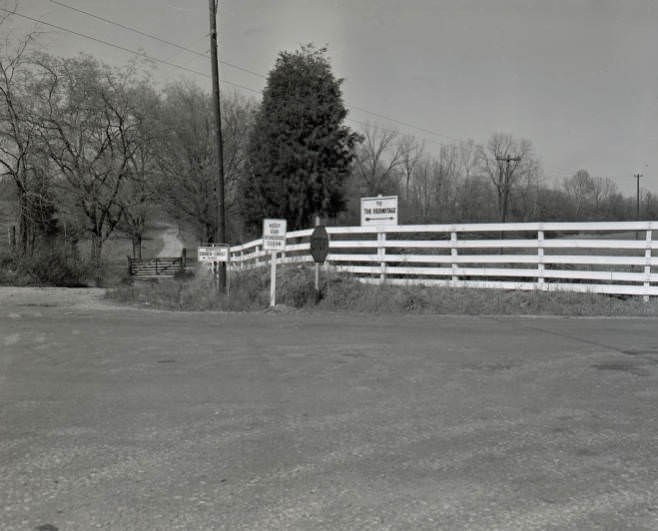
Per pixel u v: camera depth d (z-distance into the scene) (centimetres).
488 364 844
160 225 8425
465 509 402
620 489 434
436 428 568
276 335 1109
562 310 1489
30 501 416
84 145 3841
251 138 3450
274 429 566
